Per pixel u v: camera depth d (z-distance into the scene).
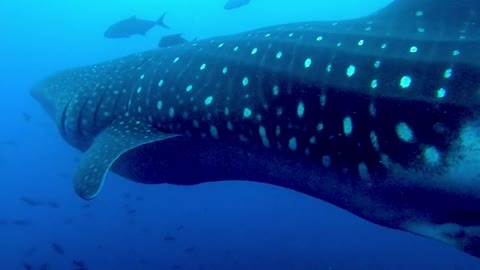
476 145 2.27
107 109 4.68
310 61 2.99
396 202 2.74
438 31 2.63
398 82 2.54
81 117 4.98
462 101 2.30
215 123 3.58
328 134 2.87
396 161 2.59
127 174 5.08
